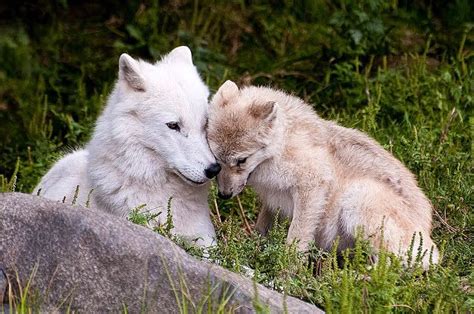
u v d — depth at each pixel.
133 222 10.30
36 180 15.45
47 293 8.99
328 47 18.64
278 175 11.58
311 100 17.78
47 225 9.16
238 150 11.27
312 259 11.23
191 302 8.77
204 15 19.64
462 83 16.86
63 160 12.62
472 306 9.45
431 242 11.38
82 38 19.50
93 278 8.97
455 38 18.95
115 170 11.16
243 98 11.77
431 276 9.91
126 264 8.96
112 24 19.73
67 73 19.05
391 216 11.20
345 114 16.27
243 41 19.39
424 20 19.33
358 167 11.70
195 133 11.09
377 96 16.83
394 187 11.55
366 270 9.71
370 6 18.70
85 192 11.66
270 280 9.97
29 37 19.59
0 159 17.70
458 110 15.96
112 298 8.93
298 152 11.52
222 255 10.37
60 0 19.77
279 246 10.42
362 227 10.46
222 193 11.41
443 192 12.95
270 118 11.33
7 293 9.09
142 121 11.02
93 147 11.43
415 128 14.48
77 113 18.05
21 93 18.67
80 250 9.03
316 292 9.60
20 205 9.31
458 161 13.85
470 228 12.25
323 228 11.62
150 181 11.12
